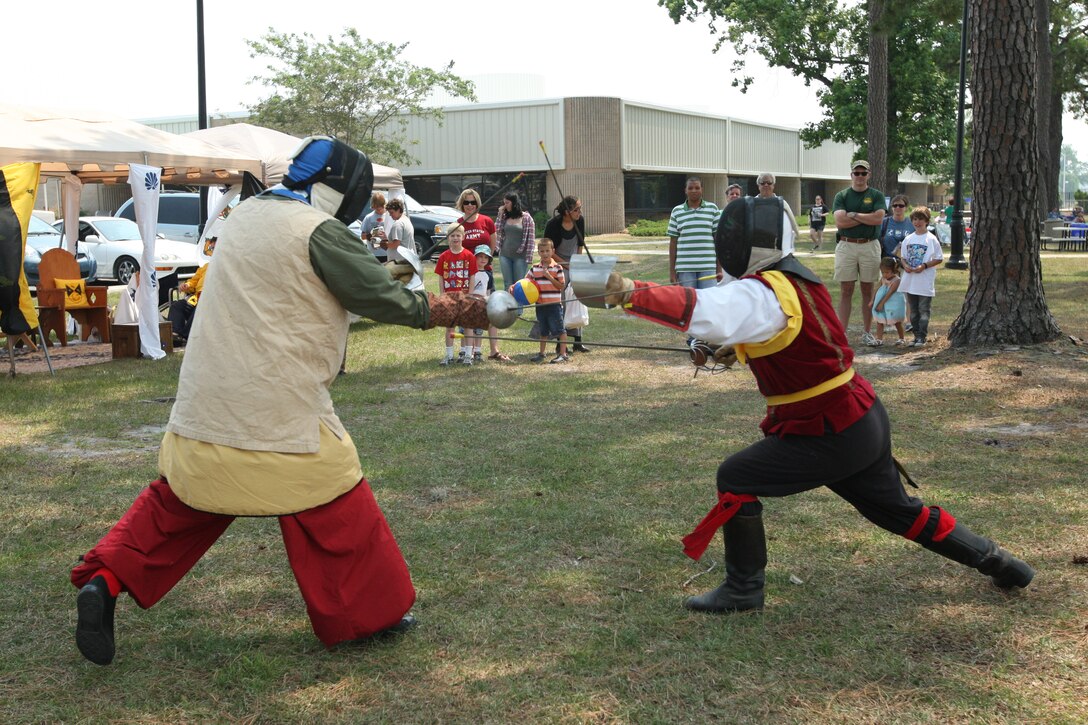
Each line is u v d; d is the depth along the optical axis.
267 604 4.27
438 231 15.31
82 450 7.14
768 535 4.99
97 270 20.55
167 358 11.64
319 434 3.49
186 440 3.41
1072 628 3.85
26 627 4.05
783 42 33.97
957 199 22.61
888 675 3.52
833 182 62.22
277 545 4.98
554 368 10.38
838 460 3.71
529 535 5.10
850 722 3.22
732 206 3.66
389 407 8.44
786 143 53.81
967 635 3.82
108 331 13.34
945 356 10.25
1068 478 5.92
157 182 11.46
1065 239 29.17
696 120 45.16
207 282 3.50
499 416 8.02
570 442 7.07
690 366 10.38
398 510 5.55
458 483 6.07
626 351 11.60
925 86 34.75
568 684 3.52
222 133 13.88
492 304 3.59
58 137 10.92
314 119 34.34
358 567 3.65
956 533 4.03
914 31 34.06
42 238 19.94
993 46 10.15
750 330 3.48
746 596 4.05
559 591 4.36
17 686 3.55
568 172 39.53
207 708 3.39
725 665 3.63
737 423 7.61
